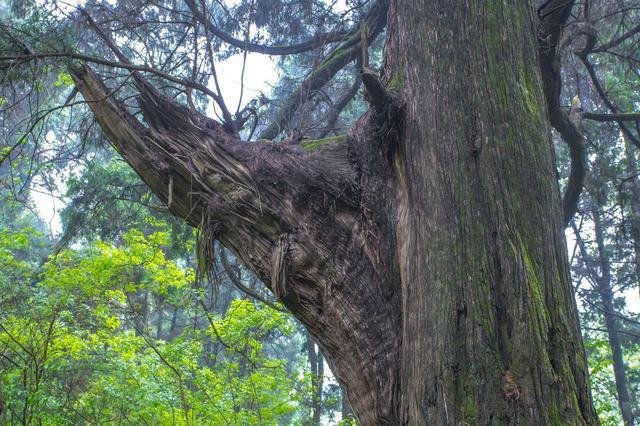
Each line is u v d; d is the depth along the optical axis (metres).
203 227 4.96
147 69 5.17
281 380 9.48
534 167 3.92
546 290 3.60
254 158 4.86
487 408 3.34
